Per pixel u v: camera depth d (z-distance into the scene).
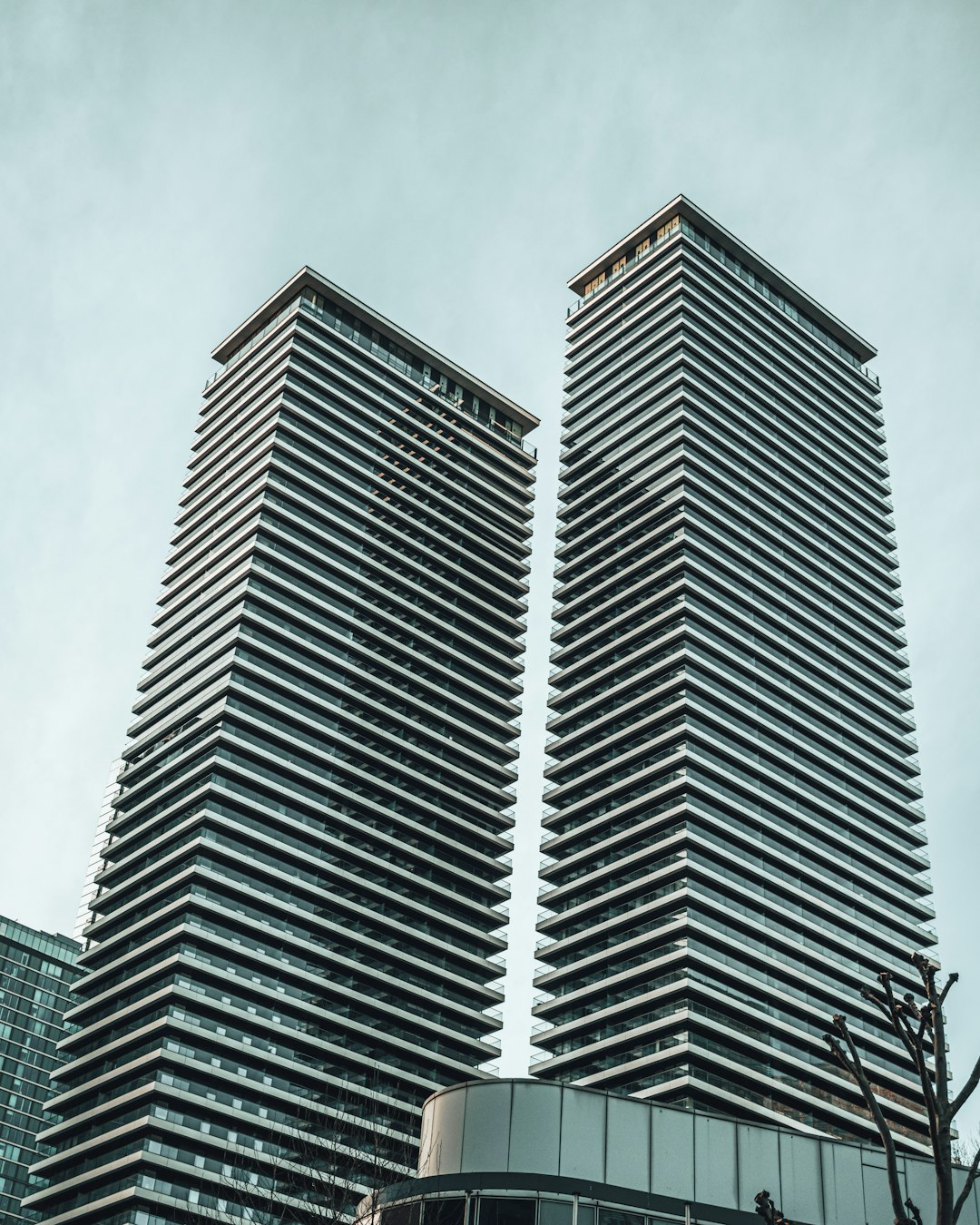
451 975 146.38
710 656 161.38
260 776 146.00
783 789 155.62
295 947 136.88
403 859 152.75
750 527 179.88
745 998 134.88
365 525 177.38
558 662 175.38
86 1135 124.25
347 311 199.00
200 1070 123.56
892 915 155.25
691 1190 48.66
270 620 158.62
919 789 171.25
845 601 182.88
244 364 193.25
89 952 139.12
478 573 188.12
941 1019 24.28
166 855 140.12
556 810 161.12
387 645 167.75
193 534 175.75
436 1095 51.69
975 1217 49.69
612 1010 135.00
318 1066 130.88
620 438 190.50
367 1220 48.72
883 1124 24.42
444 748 166.25
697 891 139.50
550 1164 48.31
